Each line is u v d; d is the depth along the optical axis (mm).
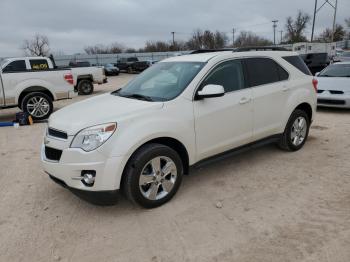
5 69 12789
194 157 4324
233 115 4660
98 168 3578
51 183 4949
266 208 3938
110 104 4238
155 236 3453
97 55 59938
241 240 3322
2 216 3984
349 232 3381
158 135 3875
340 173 4910
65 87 10625
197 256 3109
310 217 3699
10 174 5391
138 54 62719
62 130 3783
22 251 3287
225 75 4680
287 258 3020
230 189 4484
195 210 3947
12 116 11656
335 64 10938
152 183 3924
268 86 5164
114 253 3209
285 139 5688
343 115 9156
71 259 3145
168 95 4277
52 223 3791
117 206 4121
